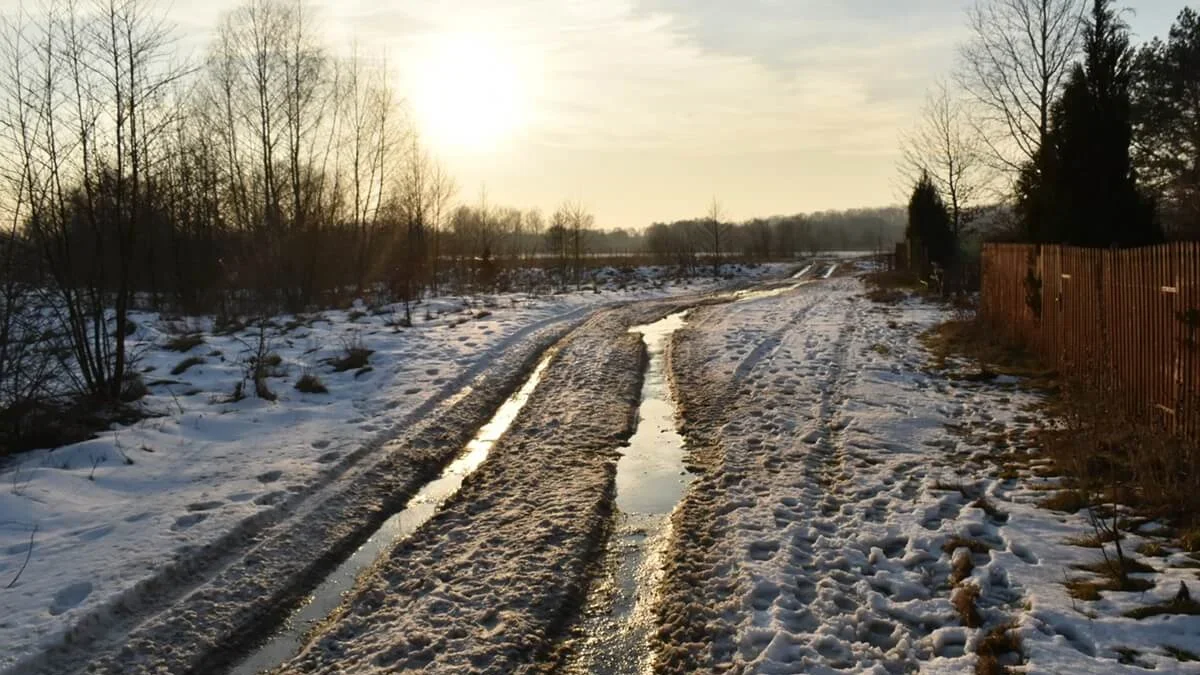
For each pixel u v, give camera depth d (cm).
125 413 1026
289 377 1288
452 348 1559
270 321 2012
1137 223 1274
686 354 1562
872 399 1084
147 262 2428
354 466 840
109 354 1112
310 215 2706
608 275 4522
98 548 614
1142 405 827
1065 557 567
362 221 3083
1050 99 2581
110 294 1756
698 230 8381
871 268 5428
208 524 661
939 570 570
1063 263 1121
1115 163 1275
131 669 471
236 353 1497
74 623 496
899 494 723
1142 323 837
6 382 967
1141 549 566
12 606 520
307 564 622
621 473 848
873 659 455
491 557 623
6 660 455
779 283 4128
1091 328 989
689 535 655
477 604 545
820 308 2341
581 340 1775
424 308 2330
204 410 1065
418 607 543
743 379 1261
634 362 1492
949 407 1030
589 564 618
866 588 542
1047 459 789
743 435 942
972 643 464
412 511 753
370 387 1226
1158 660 427
